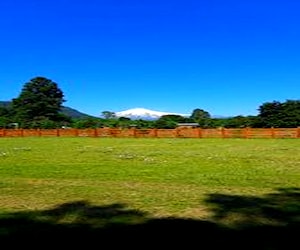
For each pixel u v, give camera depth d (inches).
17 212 425.1
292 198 492.4
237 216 406.6
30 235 349.4
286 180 631.8
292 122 2447.1
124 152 1189.7
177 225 377.7
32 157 1039.6
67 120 4183.1
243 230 361.7
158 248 319.9
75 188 565.9
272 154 1098.7
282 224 378.0
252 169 769.6
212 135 2142.0
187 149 1312.7
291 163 871.7
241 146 1445.6
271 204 458.6
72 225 378.0
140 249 318.0
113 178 660.1
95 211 429.1
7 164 876.0
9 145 1572.3
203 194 516.4
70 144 1622.8
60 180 641.0
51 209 438.6
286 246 323.0
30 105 3991.1
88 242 333.4
